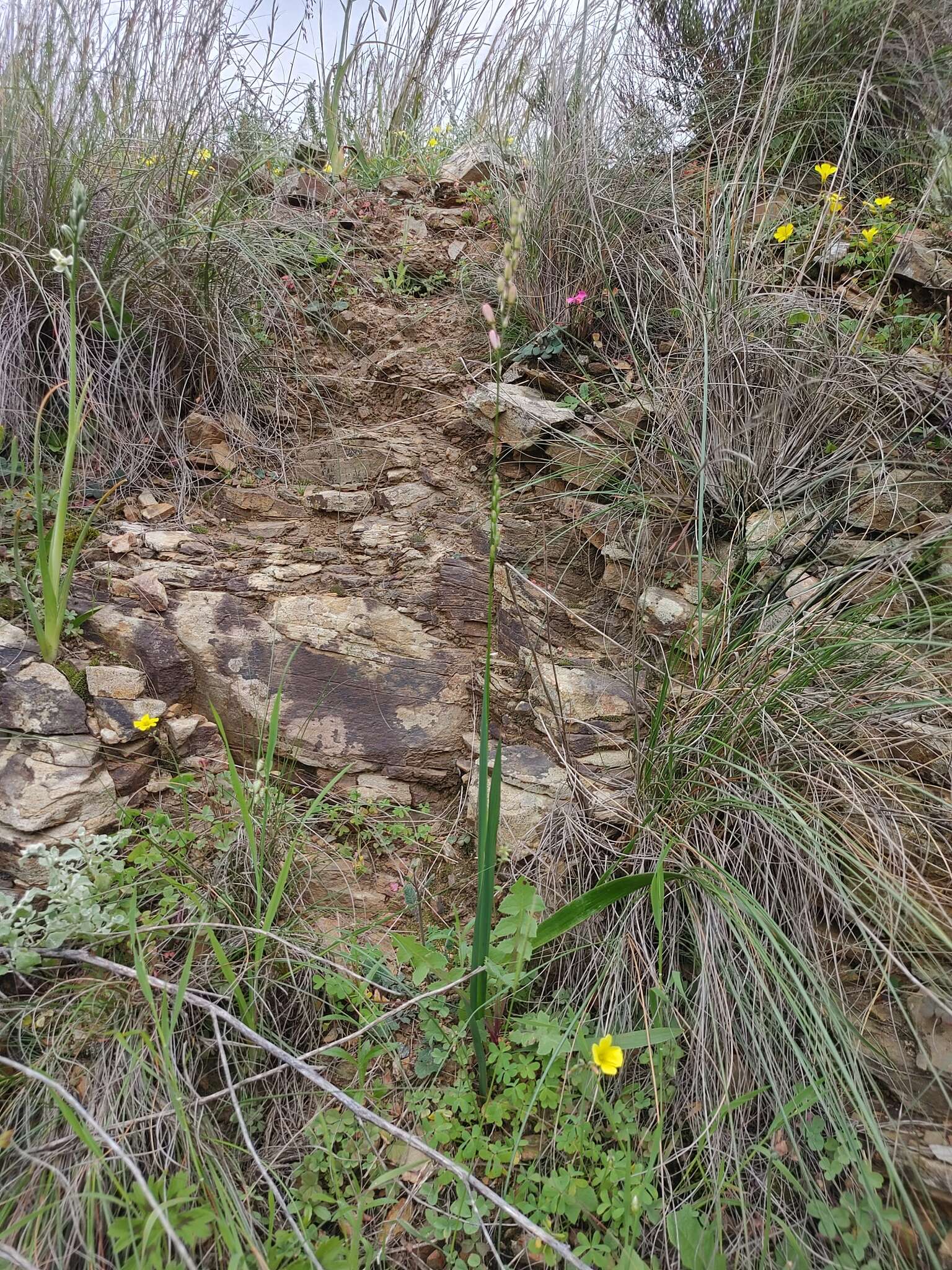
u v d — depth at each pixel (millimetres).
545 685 2096
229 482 2672
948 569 2043
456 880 2039
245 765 2242
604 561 2400
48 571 2018
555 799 2039
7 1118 1498
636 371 2623
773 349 2377
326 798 2199
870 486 2268
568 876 1919
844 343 2475
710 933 1682
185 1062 1578
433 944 1868
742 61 3332
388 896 2012
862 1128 1475
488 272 3002
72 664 2139
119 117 2883
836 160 3197
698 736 1918
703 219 2682
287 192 3422
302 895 1946
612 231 2785
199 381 2846
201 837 1976
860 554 2170
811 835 1597
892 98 3162
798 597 2146
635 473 2404
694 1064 1616
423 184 3654
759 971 1551
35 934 1704
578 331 2770
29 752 1973
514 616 2332
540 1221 1445
